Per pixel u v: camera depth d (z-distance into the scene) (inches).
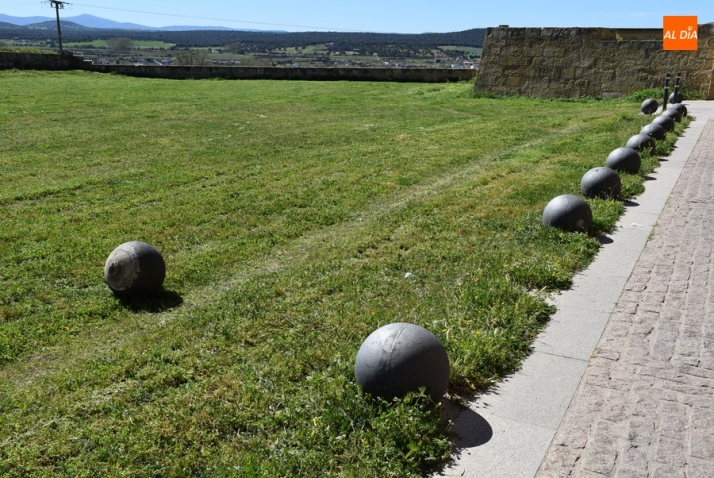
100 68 1572.3
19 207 413.1
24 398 197.6
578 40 1129.4
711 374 188.2
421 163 550.9
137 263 270.2
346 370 192.5
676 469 147.1
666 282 259.3
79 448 169.3
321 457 155.2
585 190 388.2
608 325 223.0
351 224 384.2
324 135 711.1
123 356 219.9
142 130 738.8
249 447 163.8
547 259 280.8
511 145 638.5
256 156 588.7
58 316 259.0
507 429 166.2
